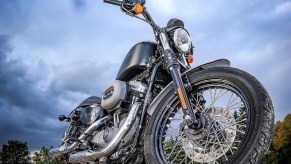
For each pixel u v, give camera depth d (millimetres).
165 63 3463
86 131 4086
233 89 2859
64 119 5121
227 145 2764
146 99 3510
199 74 3109
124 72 3986
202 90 3129
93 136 4105
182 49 3494
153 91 3715
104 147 3701
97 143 3939
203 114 2959
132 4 3615
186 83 3174
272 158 26922
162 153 3115
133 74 3957
